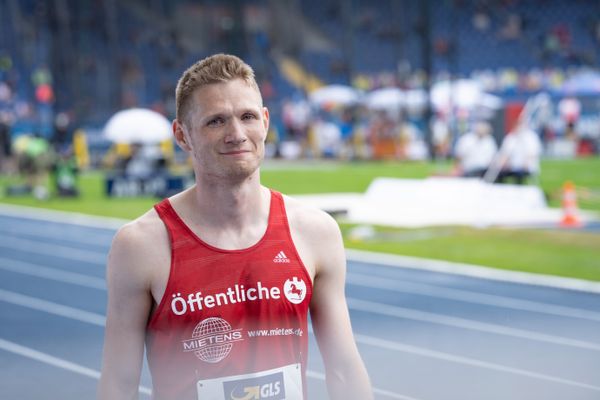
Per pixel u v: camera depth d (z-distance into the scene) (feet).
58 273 40.60
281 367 8.16
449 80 110.83
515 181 67.92
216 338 8.00
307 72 134.21
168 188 74.59
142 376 21.35
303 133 118.62
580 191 67.00
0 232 56.03
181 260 8.04
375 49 138.82
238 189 8.04
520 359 23.48
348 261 41.22
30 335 28.22
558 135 107.55
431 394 20.36
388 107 111.14
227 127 7.91
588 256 40.93
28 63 121.19
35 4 123.54
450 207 57.47
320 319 8.67
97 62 127.54
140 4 137.39
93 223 59.41
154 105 125.39
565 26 134.21
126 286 8.11
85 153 105.29
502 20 135.64
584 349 24.47
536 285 34.58
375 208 59.52
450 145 104.99
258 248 8.15
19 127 106.01
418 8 132.87
